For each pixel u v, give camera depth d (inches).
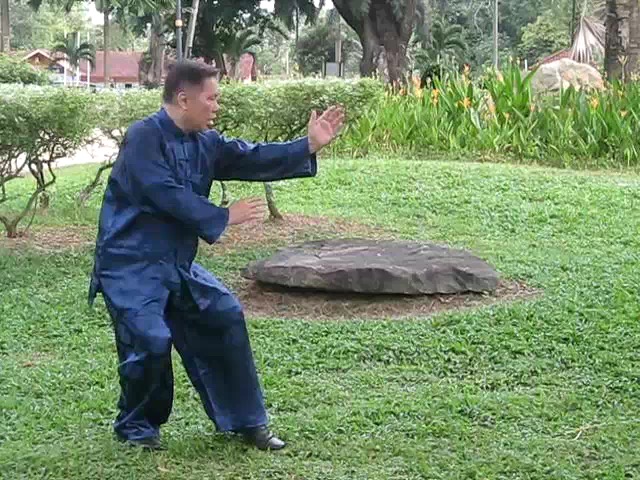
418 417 188.1
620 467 163.6
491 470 162.2
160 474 160.7
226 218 156.3
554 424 184.9
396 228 390.0
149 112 349.1
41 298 281.0
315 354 229.1
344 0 1190.9
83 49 1715.1
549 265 317.1
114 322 160.6
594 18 1754.4
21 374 216.2
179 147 158.2
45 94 323.0
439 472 162.2
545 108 579.2
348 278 265.4
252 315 262.5
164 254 159.8
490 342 233.3
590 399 199.2
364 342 233.9
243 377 168.4
